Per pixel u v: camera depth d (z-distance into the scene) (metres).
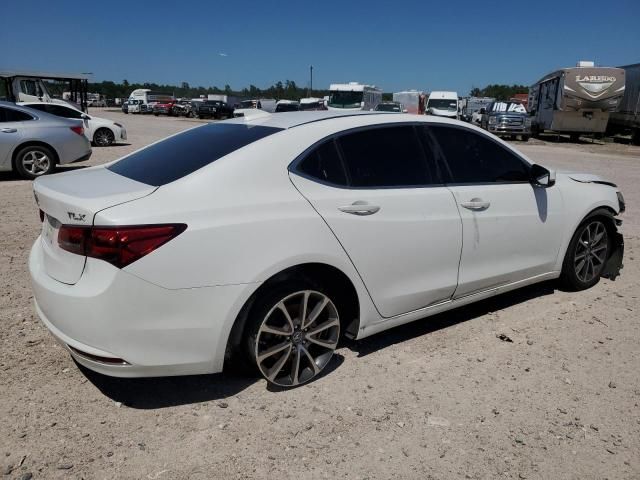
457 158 4.00
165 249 2.73
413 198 3.62
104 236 2.67
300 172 3.23
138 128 29.09
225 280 2.88
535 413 3.13
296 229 3.09
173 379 3.40
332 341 3.43
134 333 2.75
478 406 3.19
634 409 3.20
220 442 2.82
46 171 10.51
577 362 3.74
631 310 4.66
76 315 2.76
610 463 2.74
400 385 3.39
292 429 2.93
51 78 23.20
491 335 4.14
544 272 4.67
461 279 3.98
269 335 3.18
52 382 3.30
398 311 3.71
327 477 2.59
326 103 33.62
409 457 2.74
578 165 16.48
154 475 2.57
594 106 26.12
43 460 2.64
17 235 6.28
